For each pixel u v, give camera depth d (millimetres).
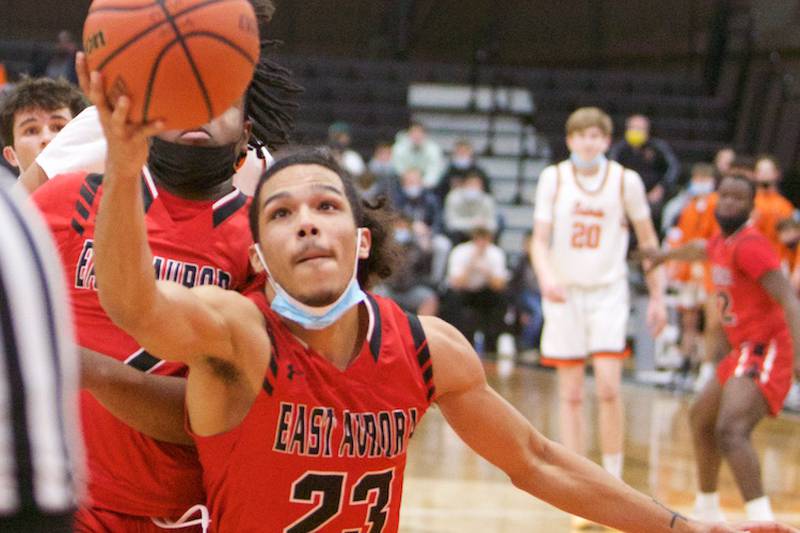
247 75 2459
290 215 2748
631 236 12805
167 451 3033
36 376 1738
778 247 12000
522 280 15227
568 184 7660
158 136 3018
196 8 2359
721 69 20109
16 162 4672
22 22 20656
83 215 3176
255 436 2727
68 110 4523
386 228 3174
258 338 2689
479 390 3029
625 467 8414
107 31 2326
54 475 1758
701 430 6547
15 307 1729
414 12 21906
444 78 20609
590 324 7566
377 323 2855
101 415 3049
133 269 2373
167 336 2494
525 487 3143
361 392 2801
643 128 14930
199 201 3203
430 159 16766
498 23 22375
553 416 10609
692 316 13102
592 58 21672
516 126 20031
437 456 8664
